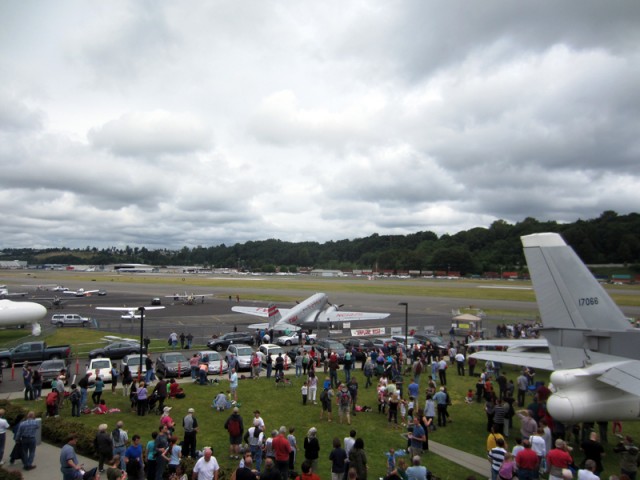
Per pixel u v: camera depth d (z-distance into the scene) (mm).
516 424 22641
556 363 17297
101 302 91812
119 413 23578
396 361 32500
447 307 83250
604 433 19812
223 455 17953
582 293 17422
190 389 28594
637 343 16078
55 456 17094
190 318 69312
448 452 18922
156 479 14609
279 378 29969
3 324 51938
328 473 16578
